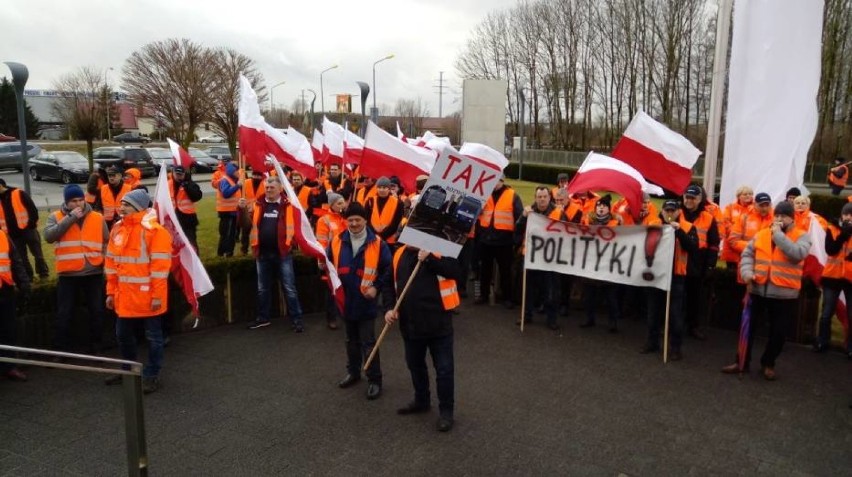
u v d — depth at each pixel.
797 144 9.55
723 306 8.70
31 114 63.91
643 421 5.71
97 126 42.03
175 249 6.92
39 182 31.48
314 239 7.59
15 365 6.24
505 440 5.31
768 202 8.16
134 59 44.38
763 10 9.48
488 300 9.95
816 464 4.99
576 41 56.47
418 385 5.73
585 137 58.31
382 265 6.15
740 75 9.77
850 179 34.69
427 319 5.34
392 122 77.62
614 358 7.43
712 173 10.27
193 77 42.38
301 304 9.35
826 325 7.61
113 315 7.62
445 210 5.28
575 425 5.61
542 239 8.41
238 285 8.78
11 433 5.29
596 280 8.53
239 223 11.23
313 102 32.84
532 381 6.66
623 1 50.59
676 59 45.94
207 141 73.62
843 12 33.06
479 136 33.00
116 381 6.12
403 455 5.04
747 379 6.79
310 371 6.93
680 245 7.35
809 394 6.39
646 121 9.01
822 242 7.65
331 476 4.71
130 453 3.95
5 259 6.40
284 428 5.52
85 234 7.01
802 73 9.45
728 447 5.25
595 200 10.39
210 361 7.22
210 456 5.00
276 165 8.33
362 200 10.59
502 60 67.19
